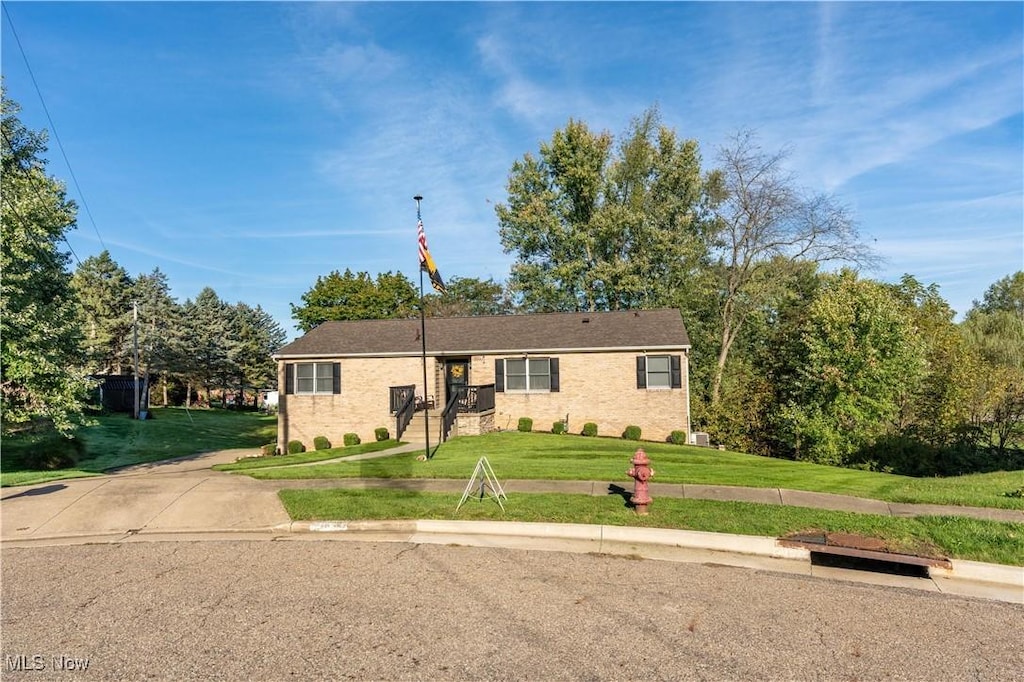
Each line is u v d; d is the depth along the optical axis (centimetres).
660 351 2302
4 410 1730
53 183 1978
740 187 3058
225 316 6462
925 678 490
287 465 1698
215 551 848
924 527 876
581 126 3562
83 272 5556
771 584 705
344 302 5131
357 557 809
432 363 2462
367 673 496
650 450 1809
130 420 3897
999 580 725
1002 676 493
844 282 2169
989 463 2150
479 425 2173
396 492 1144
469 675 491
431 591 680
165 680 486
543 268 3756
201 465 2186
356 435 2383
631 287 3306
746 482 1209
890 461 2053
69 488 1241
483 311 5347
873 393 2003
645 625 588
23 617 618
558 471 1316
